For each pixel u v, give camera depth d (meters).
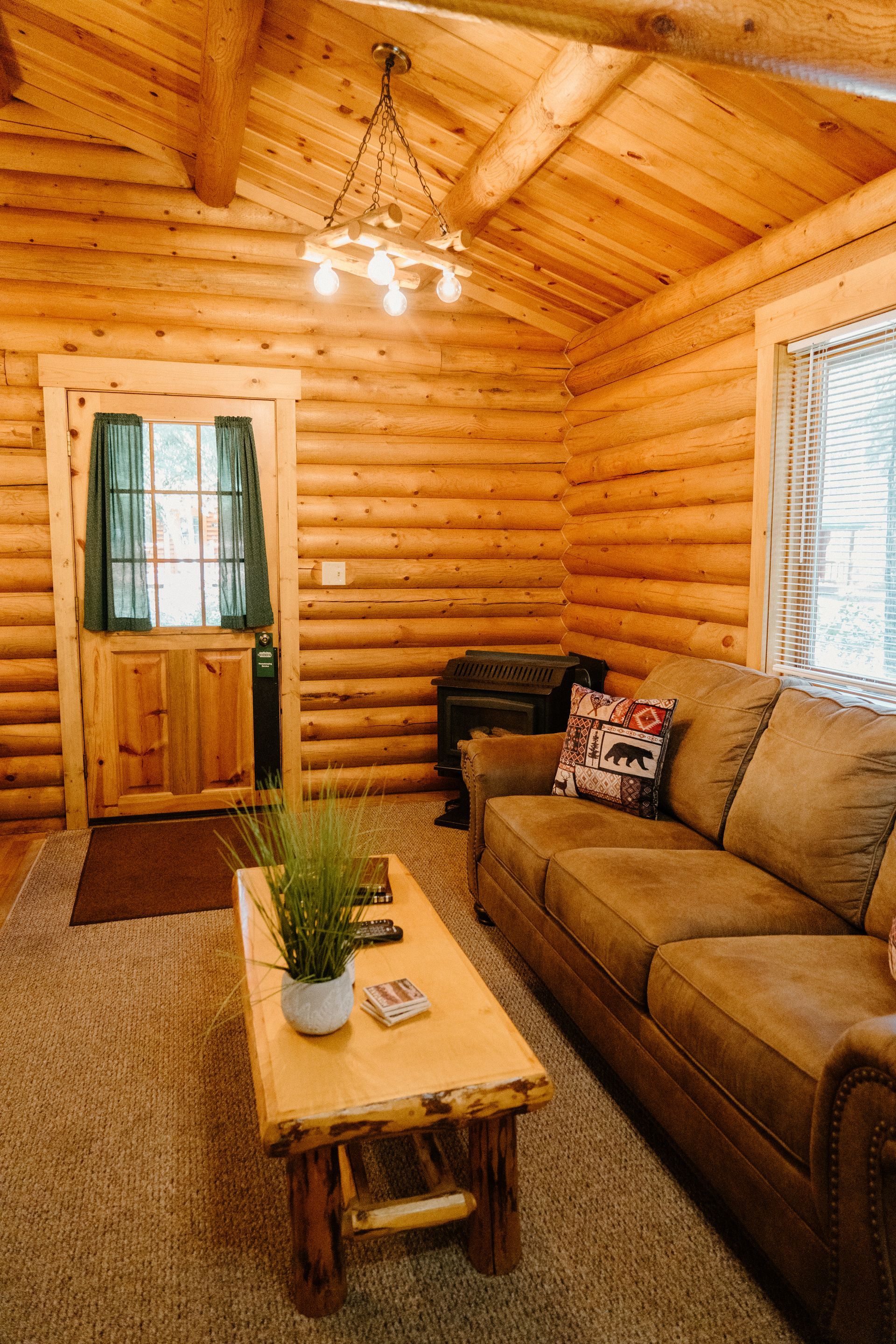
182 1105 2.21
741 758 2.72
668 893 2.23
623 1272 1.70
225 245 4.22
